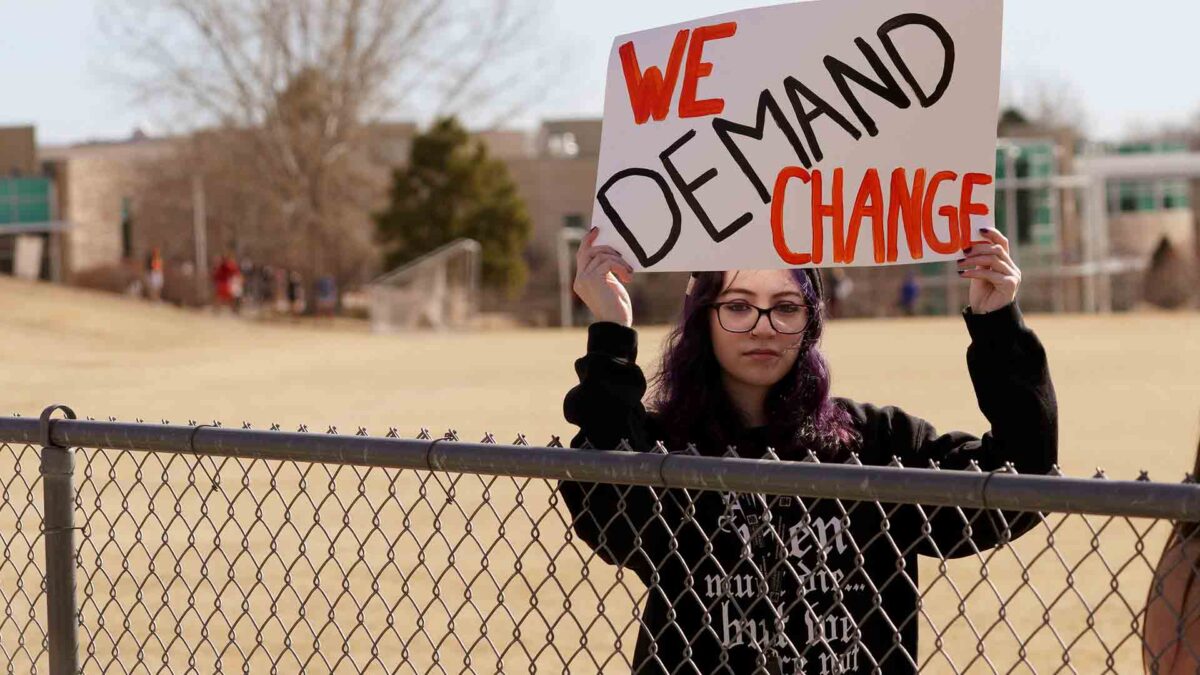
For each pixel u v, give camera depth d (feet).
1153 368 91.97
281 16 205.67
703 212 10.80
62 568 13.32
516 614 24.93
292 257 213.87
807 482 9.21
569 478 10.19
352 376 93.15
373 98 209.36
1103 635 22.98
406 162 239.09
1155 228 277.44
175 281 211.00
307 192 210.79
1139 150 315.58
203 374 95.14
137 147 341.21
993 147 10.16
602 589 26.73
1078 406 66.08
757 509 10.77
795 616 10.57
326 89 207.82
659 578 10.68
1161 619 8.81
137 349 122.31
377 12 208.23
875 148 10.40
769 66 10.64
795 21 10.57
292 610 24.86
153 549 29.30
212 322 156.56
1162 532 30.86
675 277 204.74
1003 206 225.76
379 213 214.28
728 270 10.77
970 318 10.40
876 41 10.38
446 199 211.61
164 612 24.48
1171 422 57.77
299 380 89.40
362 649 22.43
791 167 10.58
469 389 81.35
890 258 10.39
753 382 11.12
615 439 10.66
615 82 11.15
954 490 8.71
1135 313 207.92
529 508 34.50
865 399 69.82
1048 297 226.79
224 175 212.64
